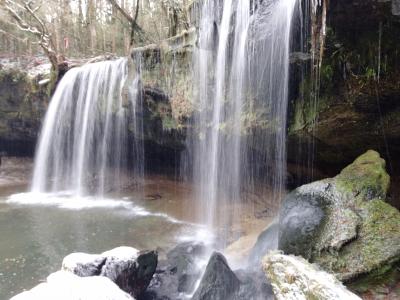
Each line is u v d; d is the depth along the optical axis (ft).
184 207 27.58
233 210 23.75
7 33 49.06
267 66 18.65
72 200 31.04
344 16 14.06
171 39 26.48
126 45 48.39
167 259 18.39
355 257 12.23
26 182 37.83
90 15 54.85
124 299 11.25
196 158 26.96
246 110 20.89
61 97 37.42
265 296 13.34
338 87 16.66
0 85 40.83
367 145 18.20
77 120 36.42
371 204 13.42
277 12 17.24
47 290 11.12
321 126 17.99
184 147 29.48
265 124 20.18
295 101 18.75
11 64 43.11
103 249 20.07
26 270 17.46
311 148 19.65
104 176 35.58
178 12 30.68
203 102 23.68
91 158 36.01
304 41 16.47
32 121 40.98
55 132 37.99
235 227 22.50
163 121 28.32
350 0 13.39
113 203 29.68
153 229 23.29
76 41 58.34
